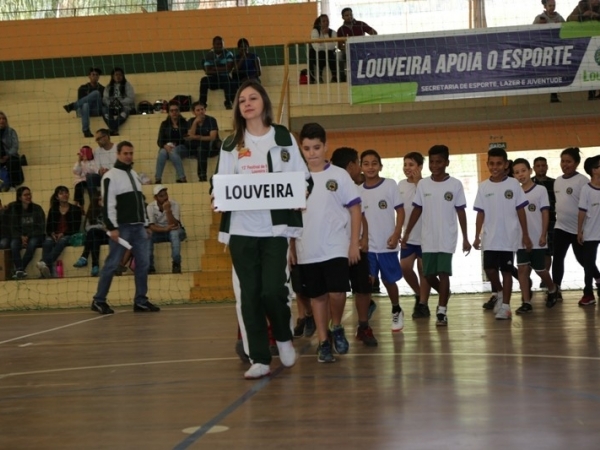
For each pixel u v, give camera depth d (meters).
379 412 3.64
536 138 14.48
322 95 14.04
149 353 6.07
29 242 11.85
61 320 9.36
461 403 3.79
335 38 12.99
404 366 4.96
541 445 2.99
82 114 14.04
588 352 5.36
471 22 16.45
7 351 6.63
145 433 3.38
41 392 4.53
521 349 5.59
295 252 5.30
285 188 4.56
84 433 3.44
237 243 4.62
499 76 12.38
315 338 6.71
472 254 18.45
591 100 13.62
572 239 9.69
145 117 14.08
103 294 9.99
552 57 12.34
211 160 13.36
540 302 9.75
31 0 17.00
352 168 6.78
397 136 14.56
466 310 8.91
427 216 7.55
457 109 13.88
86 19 16.28
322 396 4.07
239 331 5.21
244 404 3.93
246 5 16.52
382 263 7.00
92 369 5.35
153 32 16.17
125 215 9.85
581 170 18.66
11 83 15.89
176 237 11.68
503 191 7.85
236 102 4.70
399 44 12.45
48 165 13.50
